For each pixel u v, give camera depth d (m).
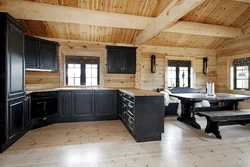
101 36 5.14
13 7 3.52
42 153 2.69
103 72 5.43
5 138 2.75
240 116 3.48
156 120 3.26
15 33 3.05
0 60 2.75
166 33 5.55
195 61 6.54
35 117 3.92
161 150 2.81
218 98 4.01
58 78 5.11
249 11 4.92
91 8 3.97
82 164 2.35
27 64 3.97
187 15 4.77
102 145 3.02
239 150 2.82
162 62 6.23
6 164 2.35
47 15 3.70
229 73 6.12
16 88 3.09
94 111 4.72
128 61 5.25
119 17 4.08
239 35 5.43
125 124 4.17
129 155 2.62
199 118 5.02
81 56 5.27
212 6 4.61
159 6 4.10
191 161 2.44
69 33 4.90
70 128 4.04
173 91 5.96
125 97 4.05
